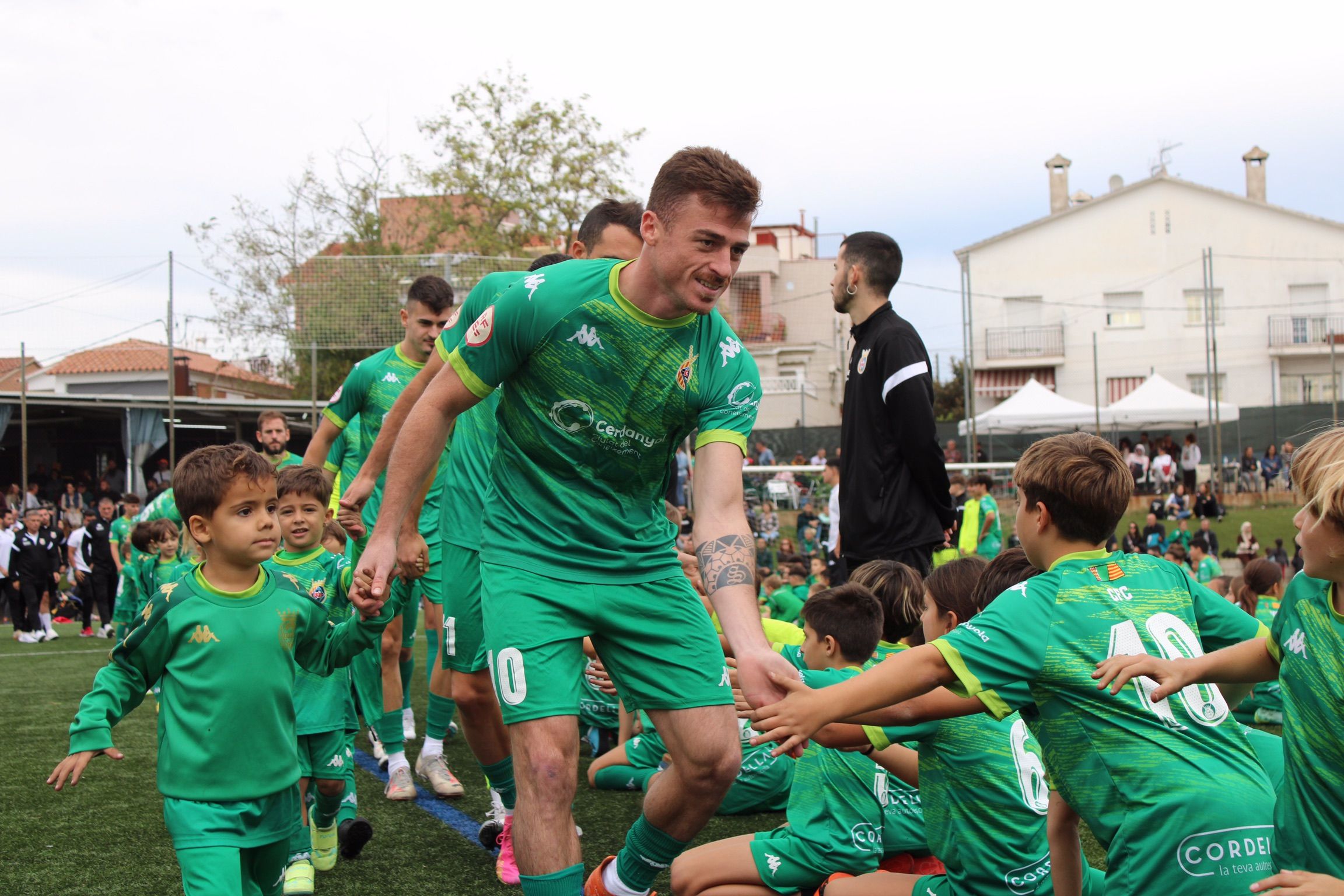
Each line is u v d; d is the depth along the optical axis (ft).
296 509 13.47
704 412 8.80
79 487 75.87
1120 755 7.57
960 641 7.61
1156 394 78.79
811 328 122.72
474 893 11.50
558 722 8.40
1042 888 9.43
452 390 8.78
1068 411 77.25
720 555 8.28
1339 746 7.02
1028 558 8.80
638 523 8.93
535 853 8.14
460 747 19.20
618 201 11.96
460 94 92.22
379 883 11.81
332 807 12.23
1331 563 6.82
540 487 8.84
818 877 10.92
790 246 145.28
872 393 15.98
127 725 21.43
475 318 9.86
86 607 45.21
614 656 8.95
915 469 15.66
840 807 11.01
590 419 8.54
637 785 15.98
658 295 8.23
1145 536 62.13
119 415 77.30
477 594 11.69
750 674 7.54
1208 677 7.55
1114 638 7.75
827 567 29.48
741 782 14.79
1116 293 111.96
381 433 11.20
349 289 50.44
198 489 9.05
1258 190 118.93
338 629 9.93
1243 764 7.68
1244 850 7.19
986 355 114.01
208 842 8.85
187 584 9.24
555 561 8.70
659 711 8.78
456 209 94.07
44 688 26.81
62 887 11.79
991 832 9.43
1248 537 53.42
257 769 9.18
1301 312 108.78
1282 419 82.69
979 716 9.58
